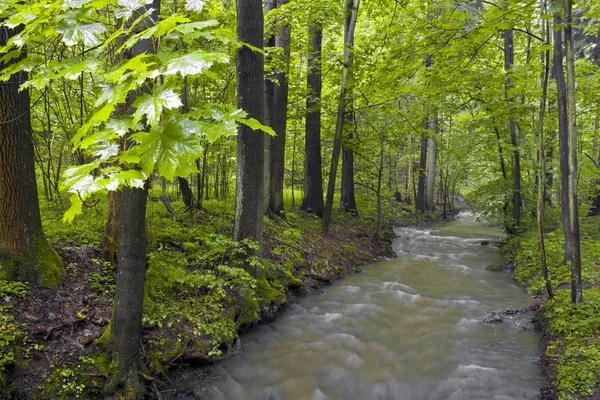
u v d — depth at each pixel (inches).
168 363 186.7
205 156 336.5
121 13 60.1
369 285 351.3
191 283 225.3
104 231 226.1
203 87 342.3
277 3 418.9
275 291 281.9
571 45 218.4
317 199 520.7
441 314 282.4
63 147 314.2
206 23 60.1
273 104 418.6
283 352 225.1
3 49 69.8
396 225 754.2
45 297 179.5
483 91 363.6
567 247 323.9
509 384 189.8
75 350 162.9
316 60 461.1
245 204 268.2
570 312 224.1
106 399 154.7
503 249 500.1
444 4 251.1
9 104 176.9
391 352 226.1
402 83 366.6
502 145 506.9
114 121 61.5
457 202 1421.0
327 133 603.5
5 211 178.5
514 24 245.1
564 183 271.1
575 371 171.5
